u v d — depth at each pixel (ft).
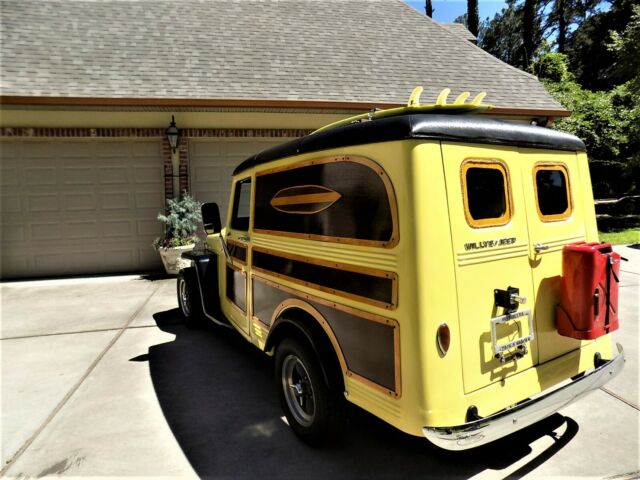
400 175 6.57
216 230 14.43
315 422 8.66
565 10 108.27
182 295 17.75
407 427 6.50
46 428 10.09
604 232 39.37
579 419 10.00
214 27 31.30
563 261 8.13
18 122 25.59
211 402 11.26
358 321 7.46
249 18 32.94
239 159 28.89
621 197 56.59
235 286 13.25
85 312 19.63
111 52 27.53
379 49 32.63
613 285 8.25
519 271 7.59
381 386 7.02
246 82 27.25
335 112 28.19
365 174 7.26
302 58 30.19
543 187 8.34
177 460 8.79
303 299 9.04
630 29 42.09
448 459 8.65
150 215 28.22
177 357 14.39
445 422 6.39
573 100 47.80
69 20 29.30
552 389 8.11
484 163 7.24
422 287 6.35
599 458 8.55
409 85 29.81
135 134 27.17
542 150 8.37
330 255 8.15
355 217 7.49
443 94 8.27
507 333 7.31
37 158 26.45
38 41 27.22
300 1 35.94
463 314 6.70
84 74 25.59
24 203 26.55
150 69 26.86
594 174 48.32
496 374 7.13
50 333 16.85
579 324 7.91
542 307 7.98
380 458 8.73
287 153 9.66
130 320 18.44
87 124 26.50
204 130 27.91
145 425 10.15
